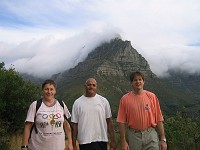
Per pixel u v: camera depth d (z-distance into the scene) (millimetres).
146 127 1995
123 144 2029
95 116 2195
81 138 2180
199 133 3998
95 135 2182
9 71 6309
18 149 4965
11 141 5176
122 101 2066
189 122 4070
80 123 2199
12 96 6004
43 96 1927
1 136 5023
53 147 1831
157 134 2043
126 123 2062
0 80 5965
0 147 4781
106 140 2221
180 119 4203
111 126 2291
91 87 2221
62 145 1867
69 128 1979
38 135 1837
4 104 5703
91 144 2162
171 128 4102
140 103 1997
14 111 5984
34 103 1890
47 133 1831
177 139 3988
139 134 2000
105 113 2268
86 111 2193
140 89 2016
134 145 2006
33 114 1859
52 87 1923
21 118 6066
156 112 2041
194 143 3994
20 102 5949
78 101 2252
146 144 1990
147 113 1984
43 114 1848
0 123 5355
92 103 2217
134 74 2025
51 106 1898
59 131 1857
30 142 1862
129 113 2018
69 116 1967
